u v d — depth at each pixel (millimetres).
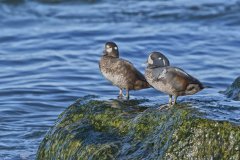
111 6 28109
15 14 27469
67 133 11531
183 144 9789
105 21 26125
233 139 9602
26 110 16078
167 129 10141
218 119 9867
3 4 28453
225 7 27328
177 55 21703
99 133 11156
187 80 10688
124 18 26453
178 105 10805
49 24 26094
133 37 23766
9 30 25406
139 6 27812
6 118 15422
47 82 18516
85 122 11586
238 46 22641
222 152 9617
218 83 18297
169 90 10773
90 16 26859
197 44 22844
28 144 13539
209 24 25750
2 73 19641
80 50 22406
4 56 21641
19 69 20109
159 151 9992
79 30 24844
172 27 25141
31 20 26719
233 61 20797
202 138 9727
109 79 12344
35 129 14547
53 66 20359
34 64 20672
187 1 28297
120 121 11172
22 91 17609
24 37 24234
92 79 18891
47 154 11766
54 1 29062
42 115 15719
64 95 17312
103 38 23859
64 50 22422
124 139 10750
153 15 26688
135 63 20406
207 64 20438
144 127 10648
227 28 25203
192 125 9820
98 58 21344
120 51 21984
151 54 11023
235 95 12750
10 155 12883
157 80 10797
